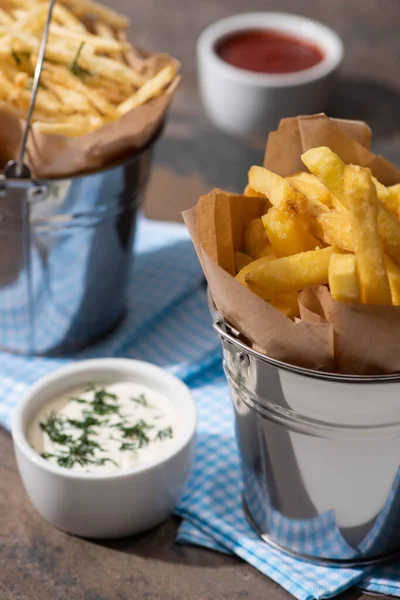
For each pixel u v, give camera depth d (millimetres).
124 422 628
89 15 747
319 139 607
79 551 608
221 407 681
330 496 583
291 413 565
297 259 558
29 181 660
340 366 553
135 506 601
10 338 715
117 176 682
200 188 860
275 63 912
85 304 711
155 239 799
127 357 716
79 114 683
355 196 535
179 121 933
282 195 570
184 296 761
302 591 586
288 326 543
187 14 1102
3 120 666
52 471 592
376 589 592
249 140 914
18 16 715
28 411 626
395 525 593
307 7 1121
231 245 581
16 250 685
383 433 562
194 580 598
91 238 694
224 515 622
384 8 1122
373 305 533
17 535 614
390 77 990
